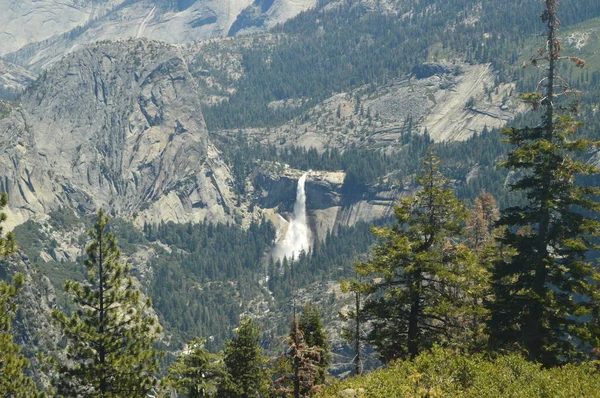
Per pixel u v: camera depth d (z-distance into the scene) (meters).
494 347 54.22
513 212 55.94
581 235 53.53
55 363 57.50
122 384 57.50
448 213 57.19
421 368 44.94
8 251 52.69
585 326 50.53
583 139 52.94
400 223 58.75
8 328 53.28
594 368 47.06
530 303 52.69
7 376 52.84
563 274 53.81
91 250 58.06
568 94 53.97
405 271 56.38
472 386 42.12
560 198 53.62
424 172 58.62
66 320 57.72
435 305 55.78
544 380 41.78
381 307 58.28
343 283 58.81
